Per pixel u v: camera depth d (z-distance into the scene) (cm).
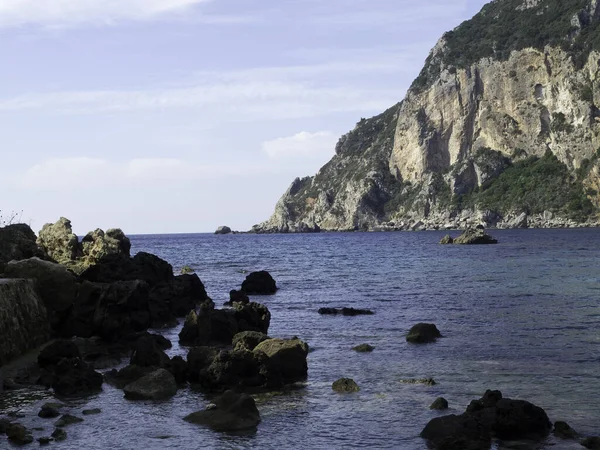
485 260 8062
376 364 2292
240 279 6197
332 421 1664
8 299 2348
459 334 2845
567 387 1931
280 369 2061
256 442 1523
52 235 4419
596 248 10200
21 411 1761
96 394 1942
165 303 3494
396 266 7512
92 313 2745
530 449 1466
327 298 4384
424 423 1639
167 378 1970
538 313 3400
